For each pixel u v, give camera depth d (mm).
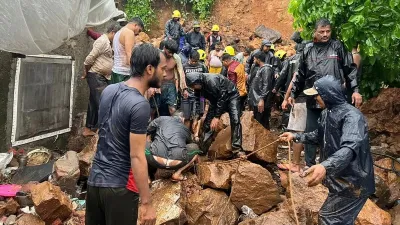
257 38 19109
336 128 4105
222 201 5543
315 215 5160
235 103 6348
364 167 4059
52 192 5023
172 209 5145
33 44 6090
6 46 5934
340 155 3760
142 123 3410
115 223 3568
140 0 19984
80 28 6961
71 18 6484
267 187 5562
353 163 4012
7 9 5641
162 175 5762
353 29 6086
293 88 6242
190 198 5512
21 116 7129
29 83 7254
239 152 6320
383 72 7770
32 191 5121
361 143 3873
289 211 5094
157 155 5562
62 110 8297
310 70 5855
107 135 3537
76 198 5898
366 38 6180
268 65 8141
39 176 6090
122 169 3521
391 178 6148
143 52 3551
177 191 5387
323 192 5359
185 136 5914
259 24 20672
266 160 6430
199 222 5406
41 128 7691
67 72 8359
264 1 20844
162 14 20812
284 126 9391
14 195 5504
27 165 6684
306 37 7113
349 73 5797
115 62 6965
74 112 8727
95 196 3600
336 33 6570
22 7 5730
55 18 6051
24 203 5488
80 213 5277
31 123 7406
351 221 4238
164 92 7367
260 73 8078
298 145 6180
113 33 7652
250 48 18328
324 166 3699
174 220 5086
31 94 7340
